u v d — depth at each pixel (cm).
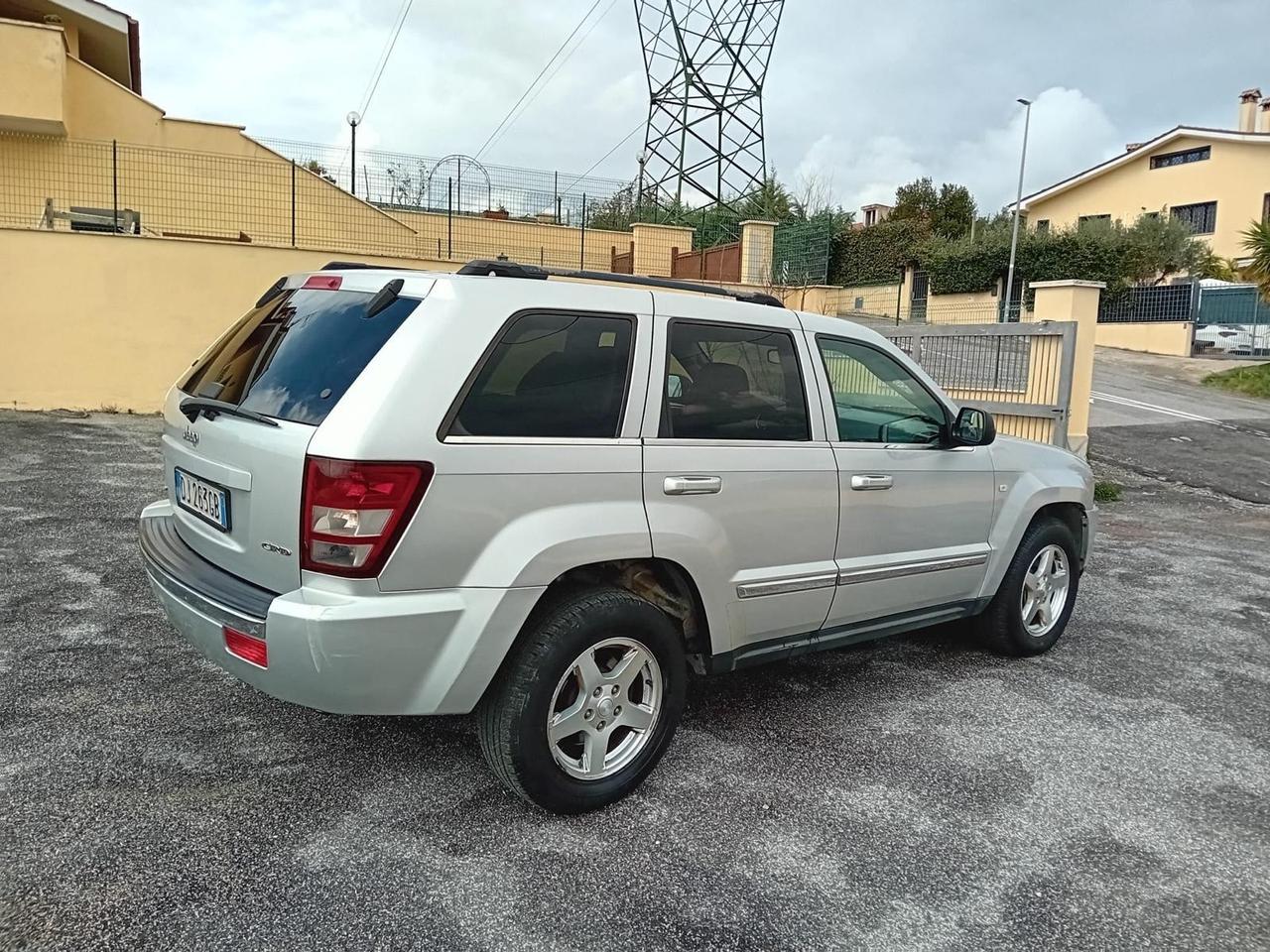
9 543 593
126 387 1208
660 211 2509
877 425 410
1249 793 348
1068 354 918
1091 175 3700
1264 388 1916
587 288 322
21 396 1163
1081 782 352
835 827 312
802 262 2108
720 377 351
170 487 352
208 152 1583
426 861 281
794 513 363
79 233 1166
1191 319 2561
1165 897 280
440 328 283
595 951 244
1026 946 255
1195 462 1266
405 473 265
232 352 340
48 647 432
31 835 283
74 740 345
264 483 276
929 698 432
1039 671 475
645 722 329
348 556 262
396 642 268
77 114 1494
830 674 461
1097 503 1036
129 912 250
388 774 334
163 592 310
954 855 298
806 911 266
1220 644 530
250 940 241
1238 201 3250
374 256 1322
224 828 293
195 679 404
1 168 1442
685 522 327
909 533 414
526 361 298
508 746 292
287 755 344
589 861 285
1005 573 474
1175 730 405
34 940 237
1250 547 808
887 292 2756
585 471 302
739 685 441
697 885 276
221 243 1233
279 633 263
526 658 293
